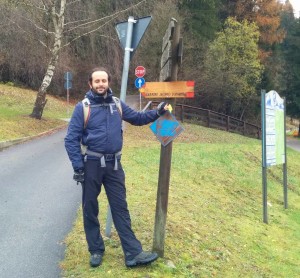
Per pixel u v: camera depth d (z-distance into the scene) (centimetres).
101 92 448
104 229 591
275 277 604
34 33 2888
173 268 493
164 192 507
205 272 521
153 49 3481
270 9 4719
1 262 507
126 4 2919
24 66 3416
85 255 512
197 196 906
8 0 2239
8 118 1884
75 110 446
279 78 4916
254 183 1244
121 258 498
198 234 651
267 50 4772
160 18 3469
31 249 546
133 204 726
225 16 4709
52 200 779
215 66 3625
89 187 454
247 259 639
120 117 461
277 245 766
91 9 2700
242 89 3756
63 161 1198
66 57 3309
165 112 491
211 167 1266
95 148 447
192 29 3806
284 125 1069
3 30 2927
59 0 2427
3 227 625
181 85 493
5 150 1342
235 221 821
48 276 473
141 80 2570
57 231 612
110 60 3509
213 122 3231
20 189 852
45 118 2188
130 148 1472
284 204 1103
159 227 509
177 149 1507
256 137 3550
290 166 1738
